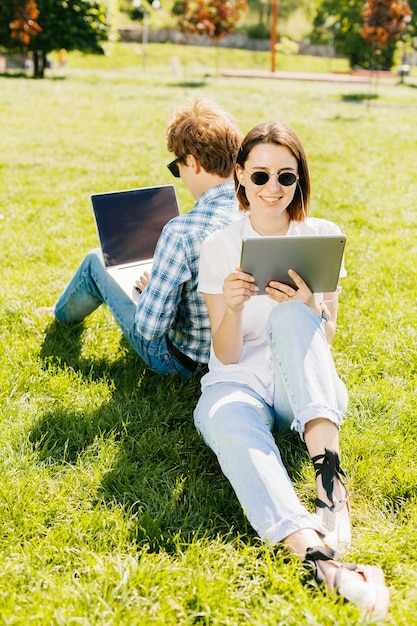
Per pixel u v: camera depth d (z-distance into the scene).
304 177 2.51
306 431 2.25
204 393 2.56
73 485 2.56
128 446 2.82
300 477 2.66
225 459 2.24
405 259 5.17
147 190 3.42
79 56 37.53
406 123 13.30
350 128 12.34
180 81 20.86
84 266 3.41
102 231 3.31
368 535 2.31
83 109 13.66
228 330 2.46
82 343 3.68
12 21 21.41
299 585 2.02
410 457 2.74
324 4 42.75
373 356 3.61
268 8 43.75
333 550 2.04
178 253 2.67
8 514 2.38
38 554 2.19
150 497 2.50
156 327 2.77
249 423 2.26
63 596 2.00
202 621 1.96
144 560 2.15
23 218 6.08
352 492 2.57
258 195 2.46
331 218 6.44
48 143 9.95
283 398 2.47
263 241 2.25
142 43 41.69
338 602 1.96
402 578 2.10
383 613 1.90
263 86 20.36
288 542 2.08
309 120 13.20
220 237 2.57
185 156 2.76
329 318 2.57
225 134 2.72
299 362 2.26
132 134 10.94
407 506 2.48
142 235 3.37
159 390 3.16
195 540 2.27
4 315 4.00
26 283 4.51
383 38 22.98
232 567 2.14
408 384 3.33
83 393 3.17
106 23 22.30
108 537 2.30
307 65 40.72
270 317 2.36
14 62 27.80
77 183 7.59
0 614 1.94
